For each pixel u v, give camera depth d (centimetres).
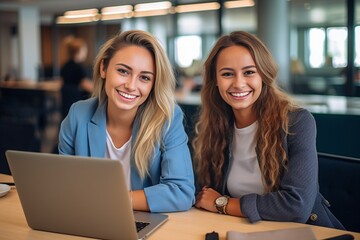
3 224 139
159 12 957
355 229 159
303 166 150
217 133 180
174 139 166
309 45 934
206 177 182
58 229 129
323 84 709
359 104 514
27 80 1012
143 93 159
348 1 566
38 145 242
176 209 152
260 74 163
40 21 1434
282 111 161
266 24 596
